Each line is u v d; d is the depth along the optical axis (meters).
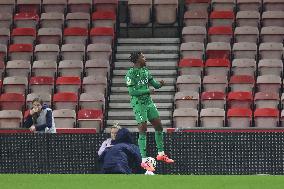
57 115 69.06
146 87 44.91
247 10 83.00
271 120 68.69
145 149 45.41
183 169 48.56
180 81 73.69
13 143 49.66
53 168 49.44
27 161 49.59
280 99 71.25
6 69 76.81
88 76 74.44
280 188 30.36
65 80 74.12
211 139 48.47
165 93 76.62
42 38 80.62
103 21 82.56
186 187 30.77
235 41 79.38
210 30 80.06
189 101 71.12
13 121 70.25
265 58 77.06
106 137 48.94
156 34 84.50
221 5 83.50
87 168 49.19
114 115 74.38
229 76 75.25
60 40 80.50
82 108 71.94
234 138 48.38
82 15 82.56
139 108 44.91
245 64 75.38
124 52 81.94
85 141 49.09
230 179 34.34
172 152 48.56
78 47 78.44
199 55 77.69
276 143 48.25
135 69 44.91
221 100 70.81
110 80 77.88
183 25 82.44
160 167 48.59
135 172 47.31
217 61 75.69
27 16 83.31
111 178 35.16
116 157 46.31
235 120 68.38
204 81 73.44
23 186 31.69
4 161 49.69
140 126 45.00
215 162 48.50
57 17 82.62
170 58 80.88
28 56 78.81
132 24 83.94
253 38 79.19
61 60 78.44
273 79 73.38
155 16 83.81
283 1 82.69
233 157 48.44
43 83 74.31
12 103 72.62
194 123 68.69
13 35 81.25
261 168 48.41
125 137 47.91
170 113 73.62
